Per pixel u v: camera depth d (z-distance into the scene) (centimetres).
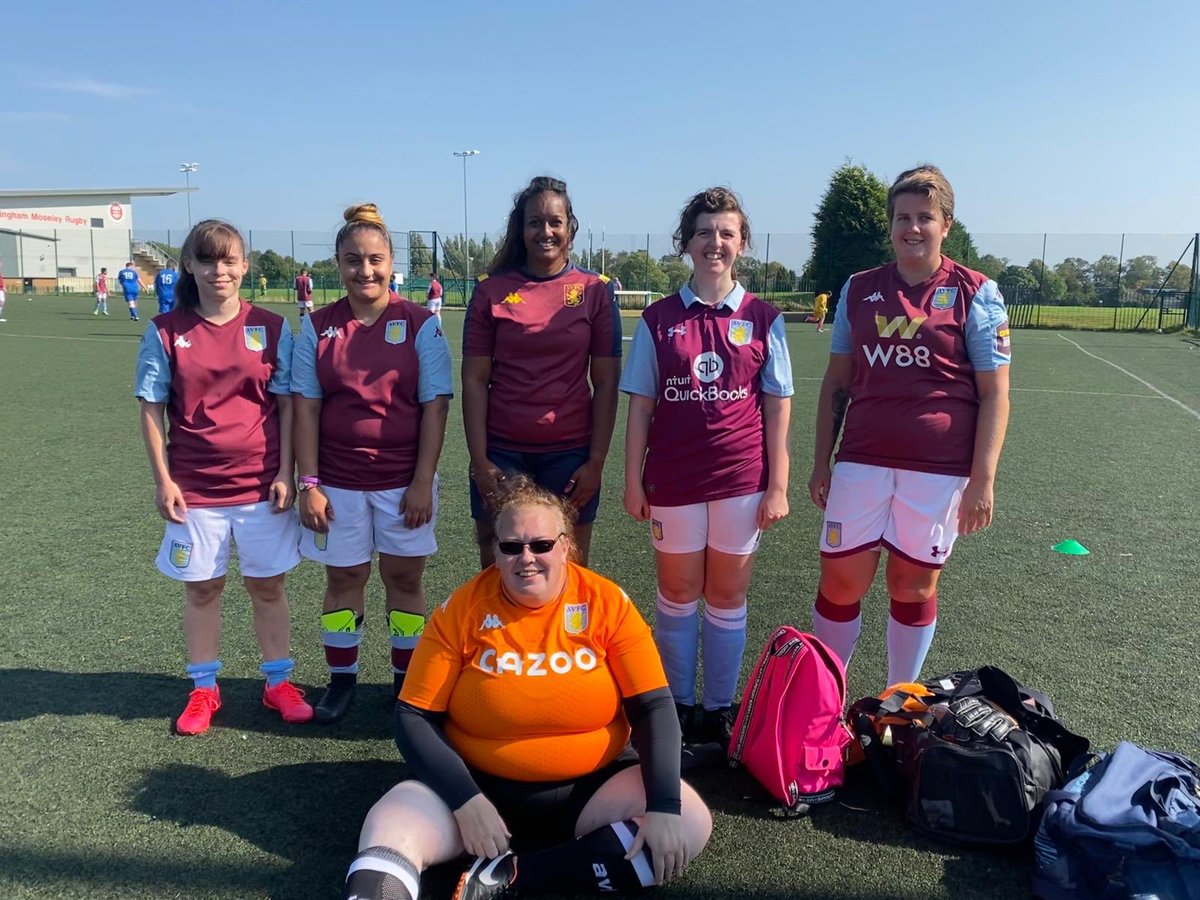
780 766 282
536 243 327
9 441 859
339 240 326
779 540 580
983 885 250
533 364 331
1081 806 238
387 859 217
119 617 434
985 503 300
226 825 273
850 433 323
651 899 242
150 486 688
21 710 344
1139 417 1119
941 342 300
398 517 341
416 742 244
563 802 256
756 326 312
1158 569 518
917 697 298
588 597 257
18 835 265
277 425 343
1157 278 3422
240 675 382
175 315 327
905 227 299
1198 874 222
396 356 332
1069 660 393
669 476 316
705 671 339
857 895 246
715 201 304
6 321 2570
